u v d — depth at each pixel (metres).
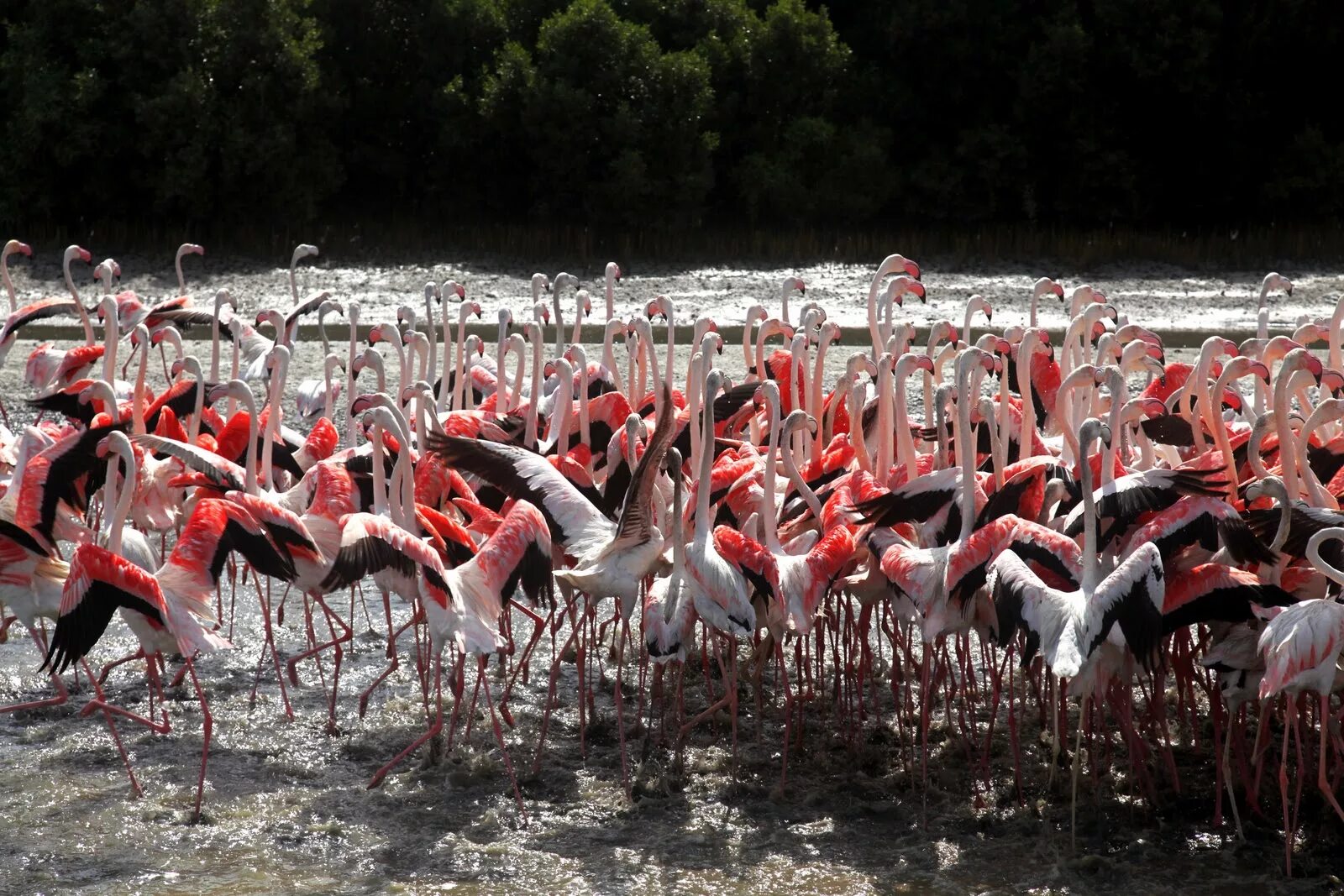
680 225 31.50
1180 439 9.93
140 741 8.84
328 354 12.45
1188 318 26.34
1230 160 35.44
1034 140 34.81
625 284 28.53
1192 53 33.81
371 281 28.12
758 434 11.33
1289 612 7.00
